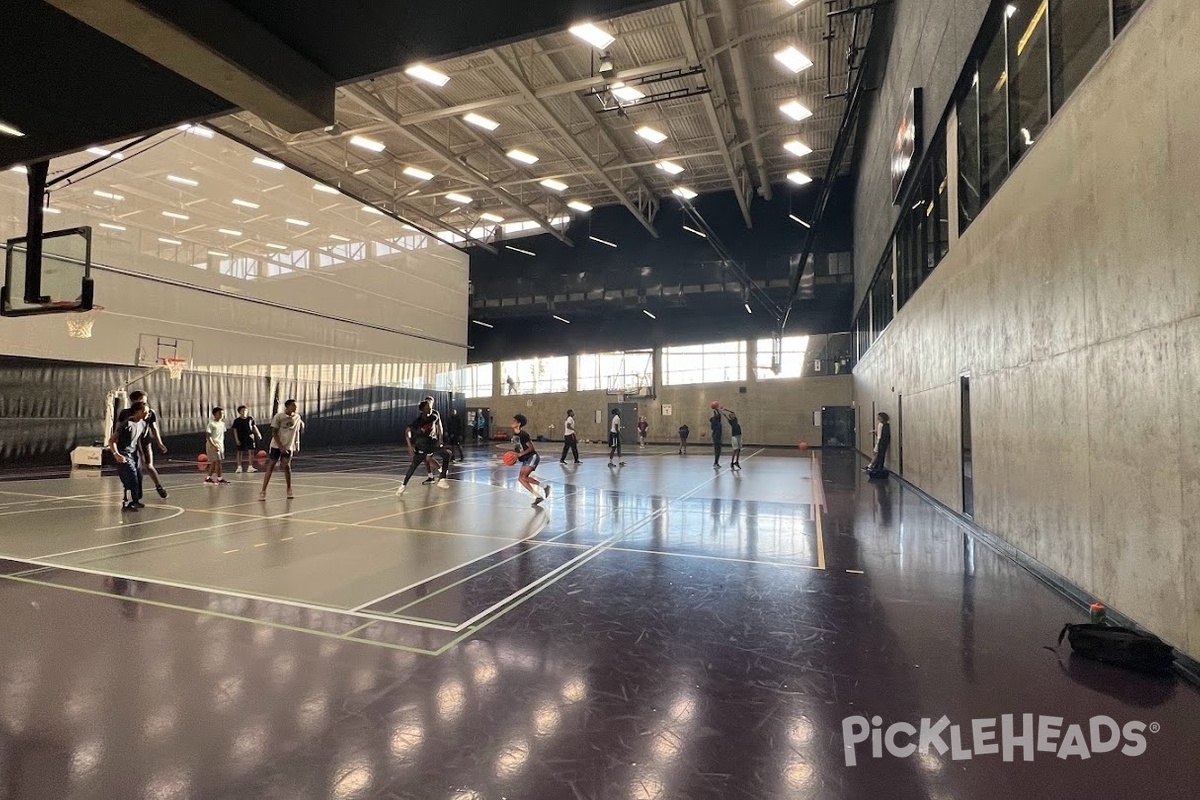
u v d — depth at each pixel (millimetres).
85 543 6148
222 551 5848
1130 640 3127
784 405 28422
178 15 2768
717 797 2104
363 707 2734
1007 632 3695
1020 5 5645
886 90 12406
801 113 14266
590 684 2975
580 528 7254
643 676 3064
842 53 14203
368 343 23016
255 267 18812
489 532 6969
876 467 12719
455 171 21344
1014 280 5547
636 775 2230
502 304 28312
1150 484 3414
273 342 19484
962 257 7285
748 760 2328
